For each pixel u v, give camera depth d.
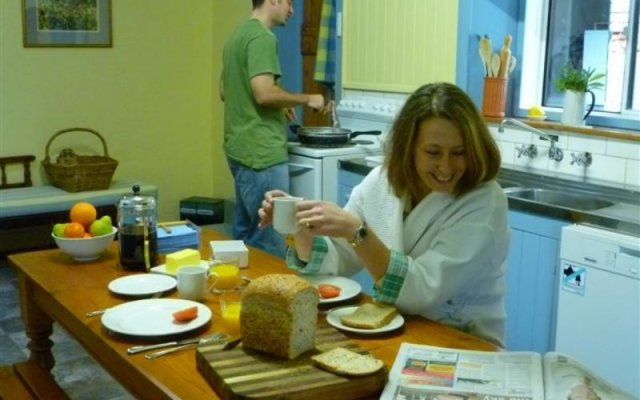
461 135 1.74
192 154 5.68
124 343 1.66
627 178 3.20
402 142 1.85
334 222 1.77
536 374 1.46
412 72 4.07
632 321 2.51
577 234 2.64
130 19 5.20
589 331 2.66
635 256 2.47
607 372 2.62
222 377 1.39
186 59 5.50
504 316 1.92
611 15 3.44
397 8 4.12
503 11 3.76
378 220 1.98
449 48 3.82
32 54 4.86
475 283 1.86
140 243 2.19
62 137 5.06
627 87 3.40
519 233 2.95
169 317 1.78
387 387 1.42
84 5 4.99
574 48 3.63
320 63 4.77
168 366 1.54
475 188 1.84
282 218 1.91
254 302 1.50
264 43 3.81
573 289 2.69
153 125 5.43
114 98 5.22
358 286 2.00
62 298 1.97
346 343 1.58
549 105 3.78
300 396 1.33
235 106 3.97
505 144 3.68
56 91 4.98
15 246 4.91
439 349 1.60
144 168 5.45
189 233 2.45
